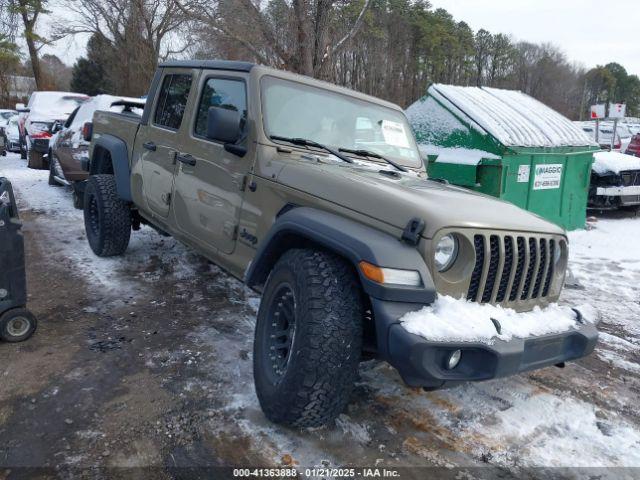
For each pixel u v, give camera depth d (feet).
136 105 21.22
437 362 8.16
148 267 18.66
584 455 9.41
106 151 19.45
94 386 10.81
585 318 10.10
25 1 75.51
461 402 10.91
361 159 12.72
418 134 27.63
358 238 8.73
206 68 13.98
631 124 76.74
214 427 9.59
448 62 141.69
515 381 12.05
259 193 11.31
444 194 10.09
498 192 24.75
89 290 16.22
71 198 31.81
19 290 12.50
